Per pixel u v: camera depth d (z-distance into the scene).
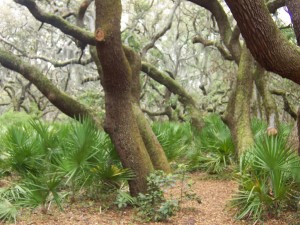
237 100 10.19
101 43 6.36
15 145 7.87
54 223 6.18
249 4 4.27
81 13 12.80
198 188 9.29
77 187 7.27
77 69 26.64
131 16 23.19
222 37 11.84
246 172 6.34
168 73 22.14
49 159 7.60
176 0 18.17
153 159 8.82
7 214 6.09
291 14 5.03
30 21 25.61
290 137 7.02
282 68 4.57
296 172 5.87
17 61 10.05
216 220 6.49
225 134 10.83
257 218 6.04
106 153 7.16
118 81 6.74
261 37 4.41
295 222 5.96
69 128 7.99
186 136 12.45
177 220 6.52
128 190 7.52
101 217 6.55
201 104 23.25
